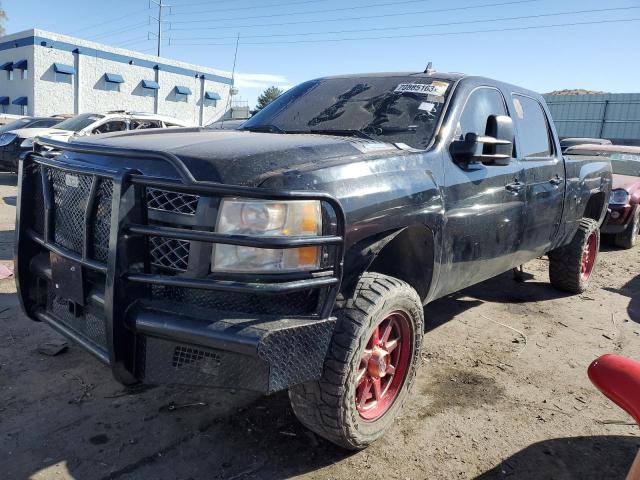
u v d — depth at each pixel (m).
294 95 4.05
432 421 3.05
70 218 2.52
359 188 2.46
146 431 2.79
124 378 2.24
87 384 3.22
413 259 3.04
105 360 2.25
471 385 3.52
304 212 2.18
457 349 4.11
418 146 3.15
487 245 3.54
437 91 3.56
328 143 2.69
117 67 37.72
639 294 5.93
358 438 2.59
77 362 3.48
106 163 2.47
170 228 2.12
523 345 4.27
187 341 2.07
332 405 2.42
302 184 2.25
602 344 4.39
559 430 3.04
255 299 2.17
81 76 35.78
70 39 34.91
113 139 2.86
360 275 2.53
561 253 5.53
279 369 2.09
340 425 2.47
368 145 2.84
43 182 2.68
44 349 3.55
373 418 2.72
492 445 2.85
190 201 2.18
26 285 2.86
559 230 4.80
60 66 34.41
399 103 3.53
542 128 4.58
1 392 3.07
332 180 2.37
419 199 2.78
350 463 2.62
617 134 31.86
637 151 9.79
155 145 2.54
